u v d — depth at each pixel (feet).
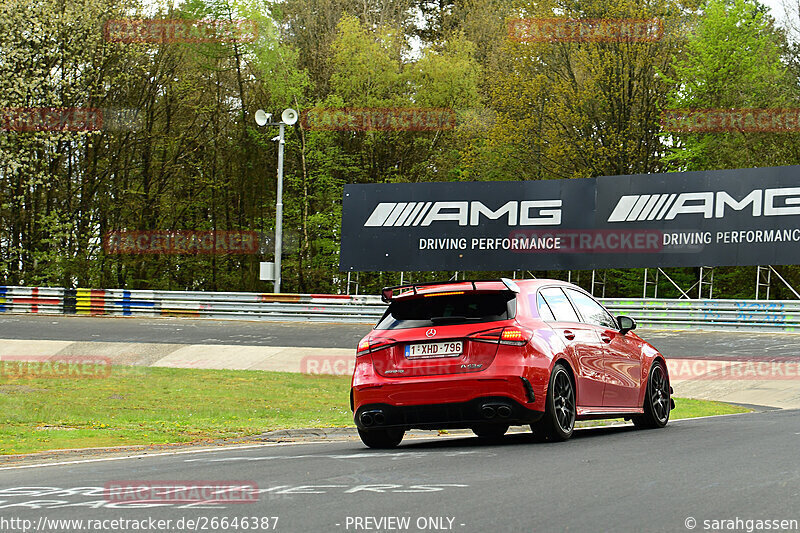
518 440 33.30
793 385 66.13
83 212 164.04
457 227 116.47
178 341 97.55
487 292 30.99
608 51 148.15
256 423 48.14
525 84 156.76
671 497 19.08
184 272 174.40
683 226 106.11
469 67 171.12
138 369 77.36
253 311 125.18
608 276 146.61
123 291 129.08
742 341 91.86
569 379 31.32
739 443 29.04
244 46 165.99
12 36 140.05
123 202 165.58
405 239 118.52
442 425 30.45
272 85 170.19
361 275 165.68
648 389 36.96
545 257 112.57
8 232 159.02
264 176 178.81
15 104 142.31
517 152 162.40
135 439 40.14
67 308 130.52
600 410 33.17
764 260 102.22
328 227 172.86
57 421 47.85
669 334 100.01
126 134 163.12
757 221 102.63
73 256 159.33
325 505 18.93
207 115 172.86
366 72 169.48
